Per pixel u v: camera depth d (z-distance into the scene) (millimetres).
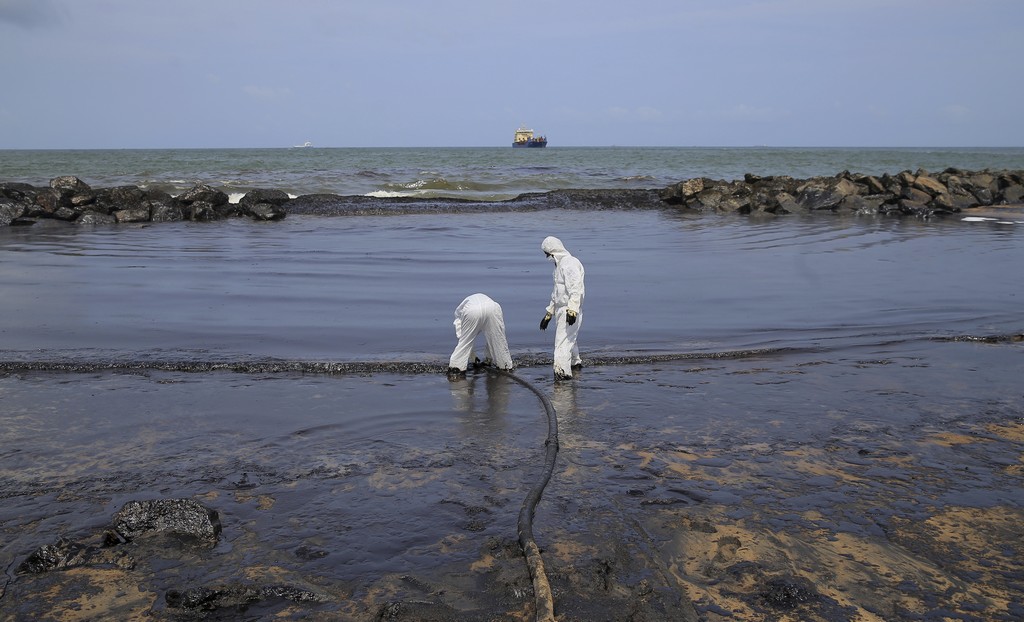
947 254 18406
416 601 4113
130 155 117000
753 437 6590
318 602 4145
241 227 24094
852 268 16219
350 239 20938
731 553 4664
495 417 7094
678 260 17375
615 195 33375
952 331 10602
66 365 8422
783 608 4113
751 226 25391
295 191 39156
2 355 8844
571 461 6043
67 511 5176
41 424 6777
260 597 4180
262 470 5852
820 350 9602
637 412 7230
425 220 26578
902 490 5547
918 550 4719
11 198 26047
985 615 4066
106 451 6191
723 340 10039
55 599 4184
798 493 5492
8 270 15148
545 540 4789
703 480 5707
